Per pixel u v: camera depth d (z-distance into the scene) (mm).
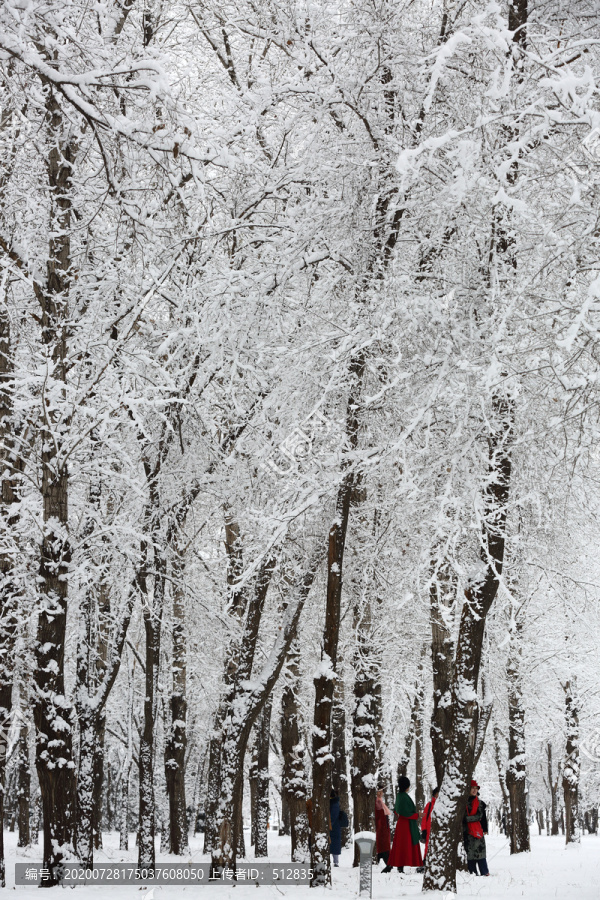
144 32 14594
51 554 11609
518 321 9844
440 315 10180
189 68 14484
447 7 12555
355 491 16062
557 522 14758
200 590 17641
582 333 8875
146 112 10086
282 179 13156
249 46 15758
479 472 10352
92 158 14234
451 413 10492
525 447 10734
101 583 15148
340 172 12273
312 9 12508
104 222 14297
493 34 8289
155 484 15070
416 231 12508
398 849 16000
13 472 14078
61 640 11547
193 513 18281
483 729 21219
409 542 14891
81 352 12391
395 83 12312
